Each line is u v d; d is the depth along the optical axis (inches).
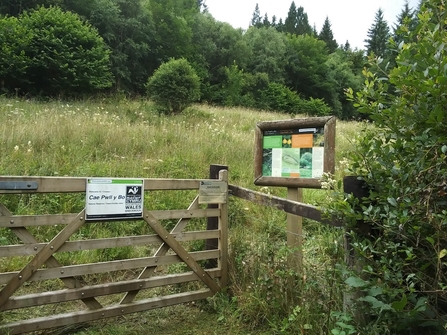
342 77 1988.2
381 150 90.7
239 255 150.0
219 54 1598.2
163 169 258.5
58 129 292.8
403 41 89.6
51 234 181.0
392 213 83.7
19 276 111.2
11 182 108.0
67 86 648.4
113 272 165.9
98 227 189.5
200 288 153.3
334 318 106.0
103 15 988.6
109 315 125.6
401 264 83.2
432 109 80.4
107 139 294.4
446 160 80.5
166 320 135.6
